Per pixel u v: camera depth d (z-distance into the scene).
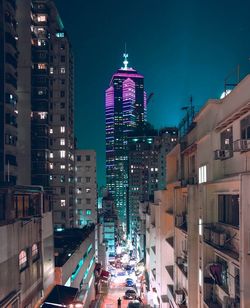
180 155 29.45
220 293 17.97
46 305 23.12
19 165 65.19
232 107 17.14
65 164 73.88
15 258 18.83
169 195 36.47
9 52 48.28
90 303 45.78
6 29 47.75
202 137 20.66
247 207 12.62
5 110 46.88
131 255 106.62
